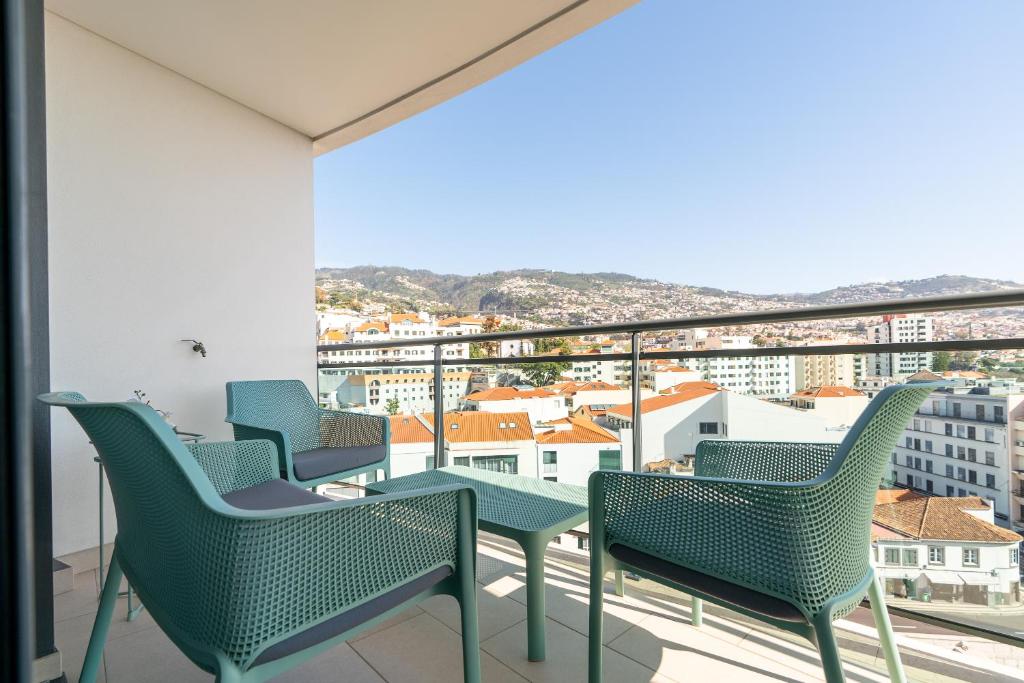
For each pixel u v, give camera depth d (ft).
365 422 9.38
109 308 8.82
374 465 8.84
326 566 3.37
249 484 5.95
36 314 4.76
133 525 3.77
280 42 9.09
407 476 7.44
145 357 9.25
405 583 3.77
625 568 4.06
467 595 4.06
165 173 9.62
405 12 8.48
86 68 8.64
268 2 8.13
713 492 3.67
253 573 3.08
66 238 8.36
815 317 5.92
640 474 3.94
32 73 4.77
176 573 3.34
